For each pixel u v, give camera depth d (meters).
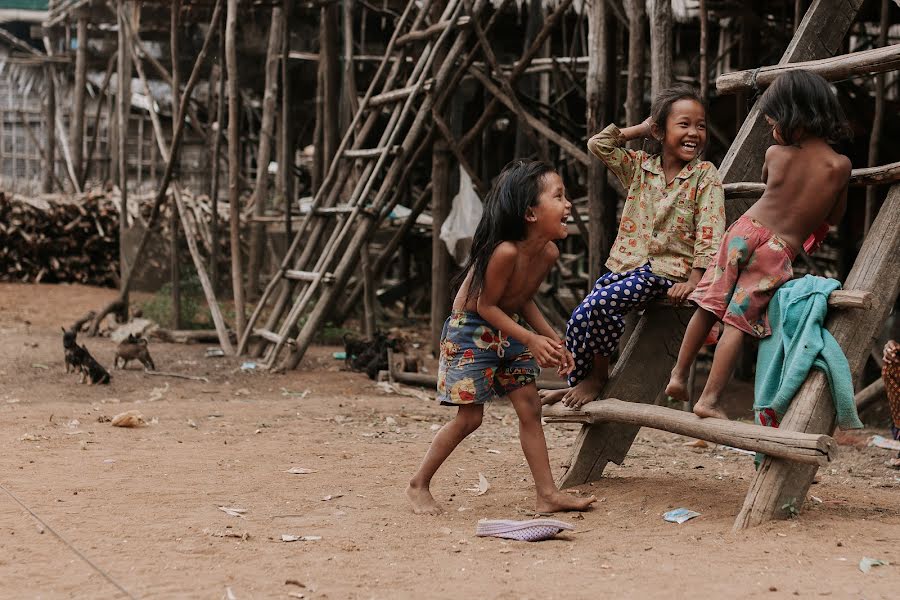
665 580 5.75
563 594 5.54
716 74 27.23
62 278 32.88
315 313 18.69
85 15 32.00
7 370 16.95
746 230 7.23
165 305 23.20
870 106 19.28
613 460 8.90
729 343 7.23
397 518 7.57
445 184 19.95
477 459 10.48
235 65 20.59
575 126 23.33
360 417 13.52
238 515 7.59
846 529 6.87
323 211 19.72
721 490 8.52
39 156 38.97
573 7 24.69
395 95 19.47
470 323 7.58
